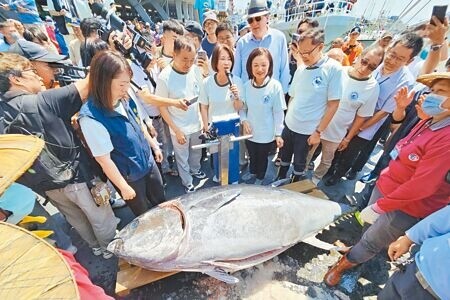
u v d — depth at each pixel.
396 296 1.30
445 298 1.05
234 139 2.05
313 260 2.07
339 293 1.87
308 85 2.37
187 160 2.86
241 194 1.85
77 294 0.67
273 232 1.80
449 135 1.23
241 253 1.71
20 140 1.09
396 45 2.25
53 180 1.56
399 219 1.53
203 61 3.27
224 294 1.85
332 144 2.75
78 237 2.34
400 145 1.61
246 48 3.19
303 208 1.97
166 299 1.83
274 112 2.56
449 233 1.09
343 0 7.96
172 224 1.63
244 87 2.56
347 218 2.44
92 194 1.77
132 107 2.15
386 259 2.08
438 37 2.41
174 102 2.31
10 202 1.50
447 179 1.29
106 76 1.45
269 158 3.67
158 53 3.18
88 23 2.55
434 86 1.31
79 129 1.66
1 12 4.30
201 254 1.61
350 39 5.21
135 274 1.78
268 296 1.84
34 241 0.77
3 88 1.44
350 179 3.19
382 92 2.45
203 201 1.76
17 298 0.65
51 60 1.99
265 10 2.92
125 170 1.82
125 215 2.62
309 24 3.21
